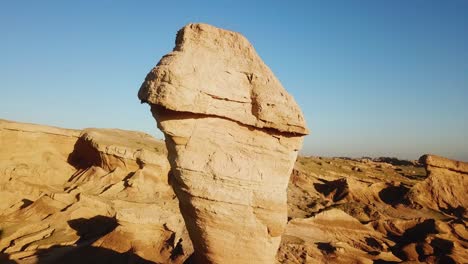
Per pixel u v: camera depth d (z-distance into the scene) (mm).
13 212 41375
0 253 31891
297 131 14586
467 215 54219
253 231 14492
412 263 35750
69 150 60562
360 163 98750
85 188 49656
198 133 13992
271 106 14219
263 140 14625
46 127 57625
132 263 26266
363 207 55750
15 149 53188
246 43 14938
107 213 40594
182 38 14367
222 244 14453
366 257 36438
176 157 14172
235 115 14180
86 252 28594
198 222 14445
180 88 12984
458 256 37312
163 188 51688
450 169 62812
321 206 56969
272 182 14641
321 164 85938
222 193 14055
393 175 80125
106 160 54188
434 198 60094
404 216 53250
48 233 36094
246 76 14484
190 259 17391
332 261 33562
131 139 68125
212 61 14000
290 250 34344
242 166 14211
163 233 31438
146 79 13734
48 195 42844
